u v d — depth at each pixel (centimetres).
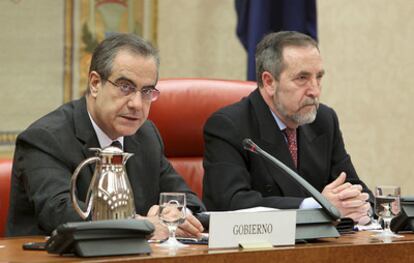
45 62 885
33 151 525
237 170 614
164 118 677
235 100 698
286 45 625
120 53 512
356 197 543
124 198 422
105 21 926
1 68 862
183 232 460
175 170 620
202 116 688
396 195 496
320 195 452
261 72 641
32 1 877
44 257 362
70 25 899
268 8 822
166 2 987
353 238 464
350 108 1030
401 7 1034
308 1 830
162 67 991
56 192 499
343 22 1027
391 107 1034
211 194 619
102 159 425
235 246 404
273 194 622
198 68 1011
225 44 1016
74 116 541
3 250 394
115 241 364
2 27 862
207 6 1009
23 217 542
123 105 515
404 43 1034
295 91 620
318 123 664
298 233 429
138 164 566
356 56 1029
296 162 644
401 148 1037
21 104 872
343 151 682
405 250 433
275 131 633
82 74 907
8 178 591
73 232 356
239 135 629
